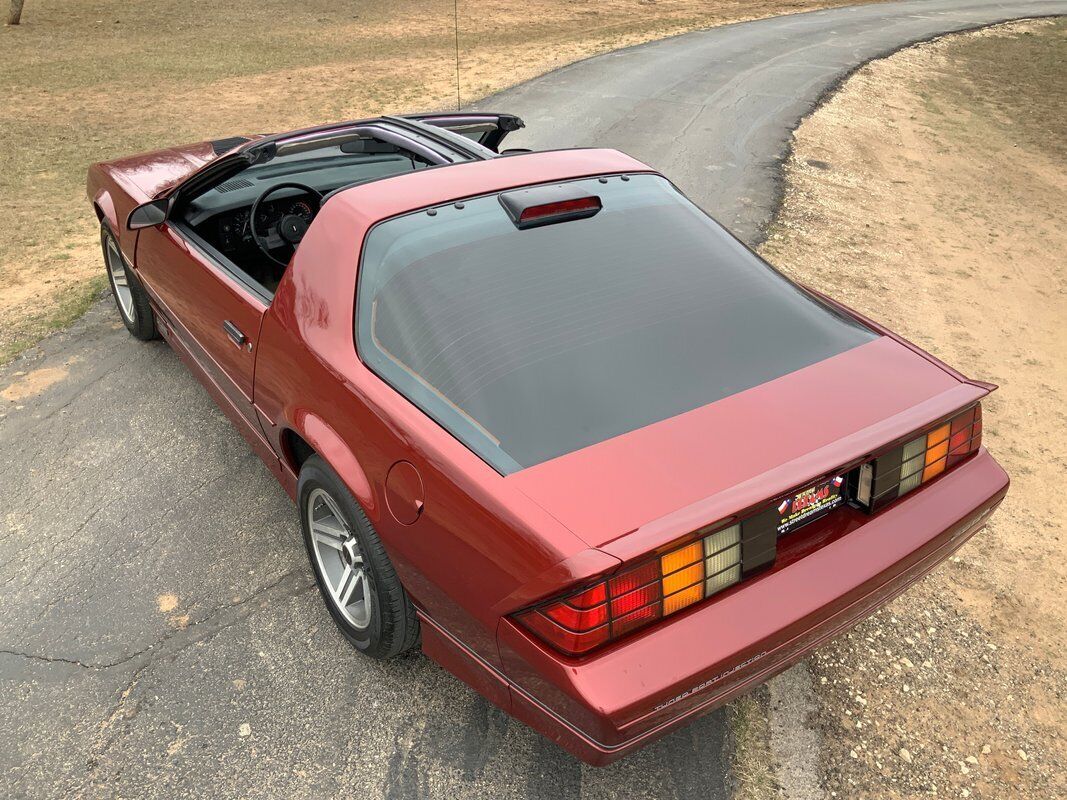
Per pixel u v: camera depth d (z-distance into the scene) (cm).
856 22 2605
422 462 200
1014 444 426
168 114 1262
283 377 257
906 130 1254
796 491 182
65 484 350
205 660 265
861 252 701
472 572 188
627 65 1644
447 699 254
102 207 421
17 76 1553
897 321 571
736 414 195
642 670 169
